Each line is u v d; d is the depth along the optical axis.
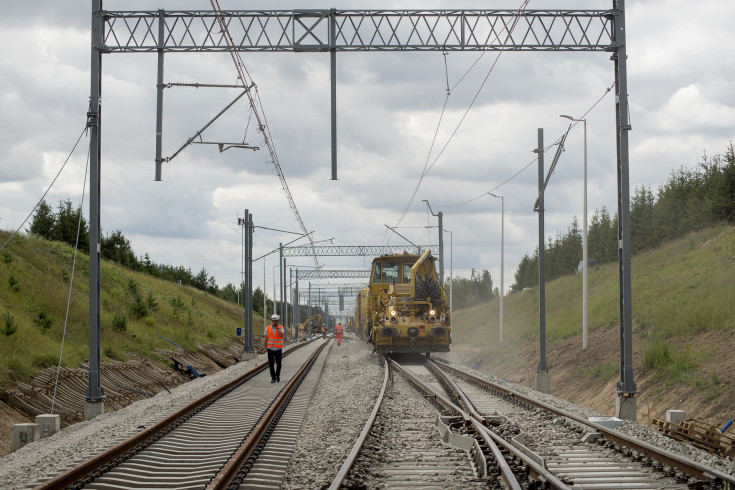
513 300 64.00
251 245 40.81
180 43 16.80
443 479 9.10
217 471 9.49
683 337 23.78
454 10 16.50
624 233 15.53
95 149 16.80
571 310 40.84
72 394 20.02
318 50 16.73
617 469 9.76
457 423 13.30
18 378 18.70
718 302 24.36
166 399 20.44
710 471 8.58
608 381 23.41
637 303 32.12
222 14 16.58
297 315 80.12
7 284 27.23
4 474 9.95
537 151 22.78
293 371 29.17
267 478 9.13
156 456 10.72
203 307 65.25
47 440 13.88
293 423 14.25
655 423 14.47
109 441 12.20
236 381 23.27
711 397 17.20
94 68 16.78
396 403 17.27
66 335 25.92
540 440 12.23
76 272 42.53
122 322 31.45
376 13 16.56
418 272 33.75
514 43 16.47
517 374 31.83
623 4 16.12
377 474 9.34
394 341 31.91
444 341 32.06
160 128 16.97
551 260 81.88
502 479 8.81
